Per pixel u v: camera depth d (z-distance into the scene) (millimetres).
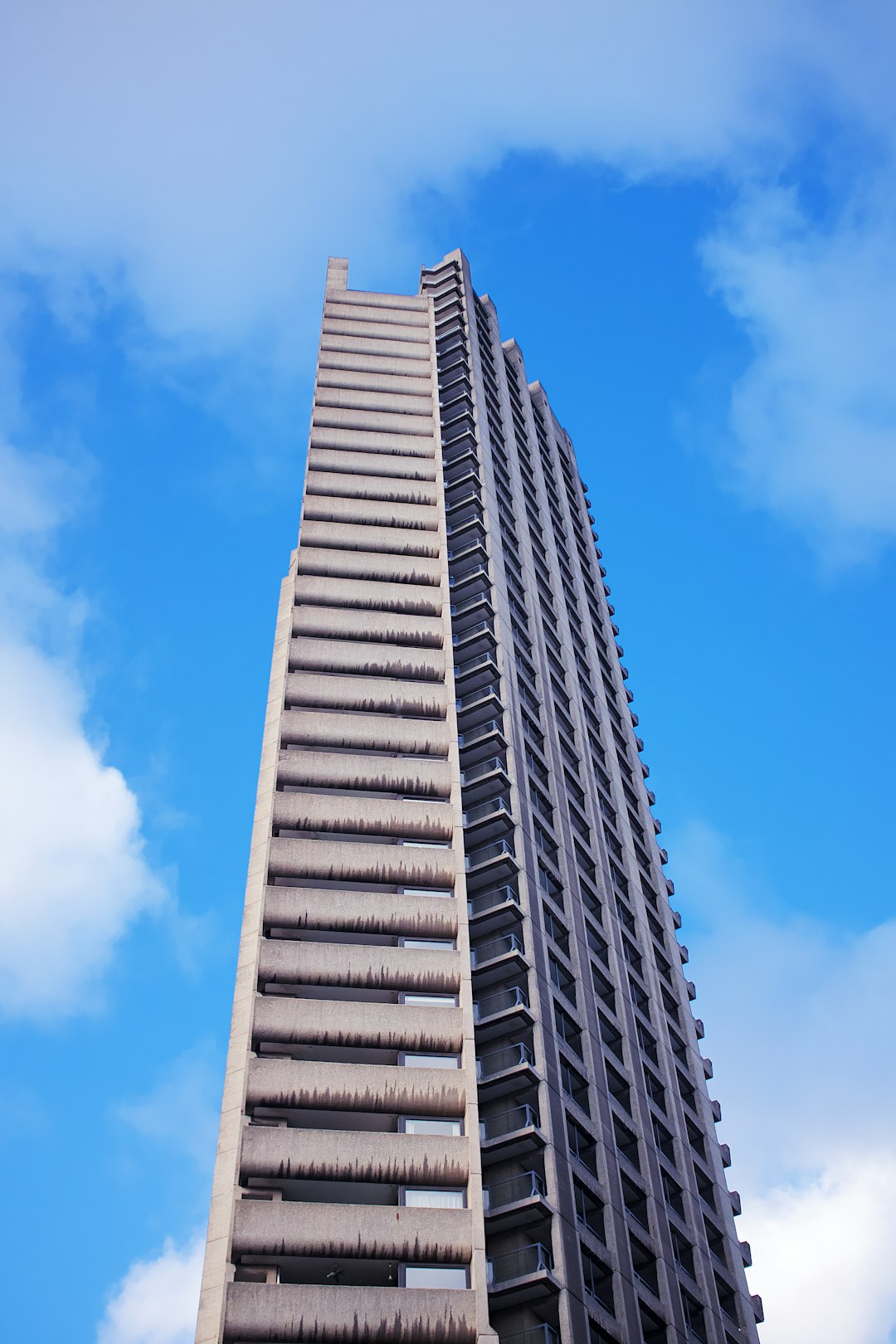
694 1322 59312
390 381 92312
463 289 112688
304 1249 45500
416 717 67312
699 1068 76188
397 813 61344
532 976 60250
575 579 102438
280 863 58125
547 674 84000
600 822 81062
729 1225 69125
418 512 80062
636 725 101250
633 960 76500
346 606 72625
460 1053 52344
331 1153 48031
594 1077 61250
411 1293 44719
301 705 66438
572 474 119938
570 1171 54500
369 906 56750
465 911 57531
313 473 81688
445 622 72250
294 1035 51625
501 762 70562
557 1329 49094
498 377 109625
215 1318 43281
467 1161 48781
